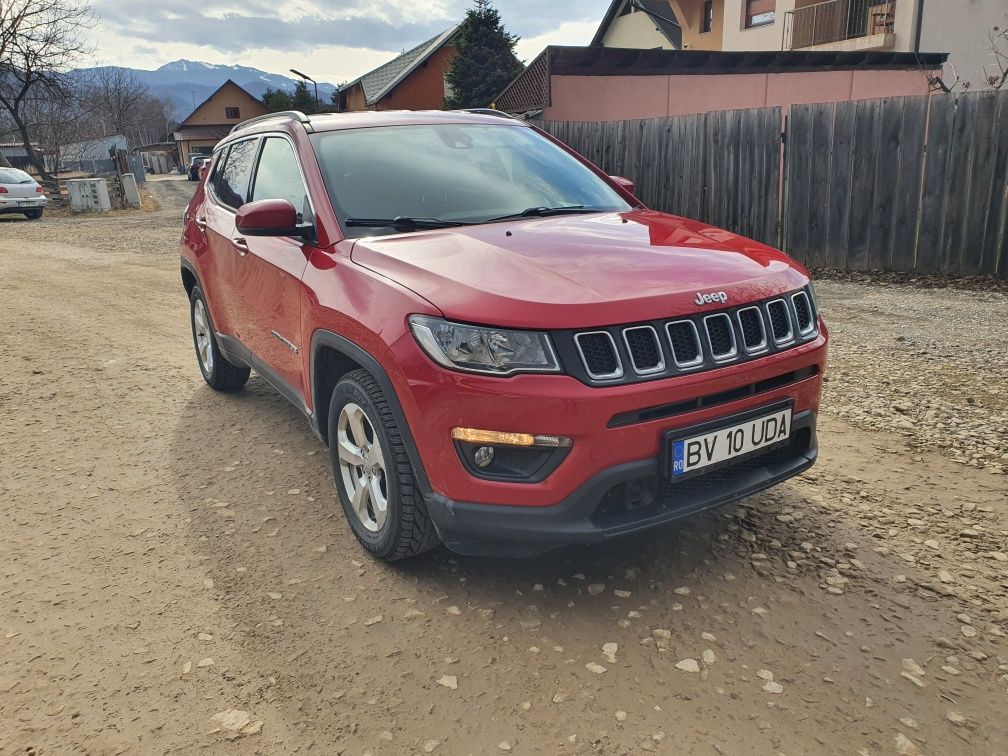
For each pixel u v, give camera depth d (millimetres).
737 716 2184
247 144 4562
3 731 2182
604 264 2691
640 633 2568
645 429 2420
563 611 2703
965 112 8148
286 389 3805
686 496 2627
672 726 2152
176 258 12883
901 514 3340
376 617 2691
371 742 2123
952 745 2068
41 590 2895
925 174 8594
